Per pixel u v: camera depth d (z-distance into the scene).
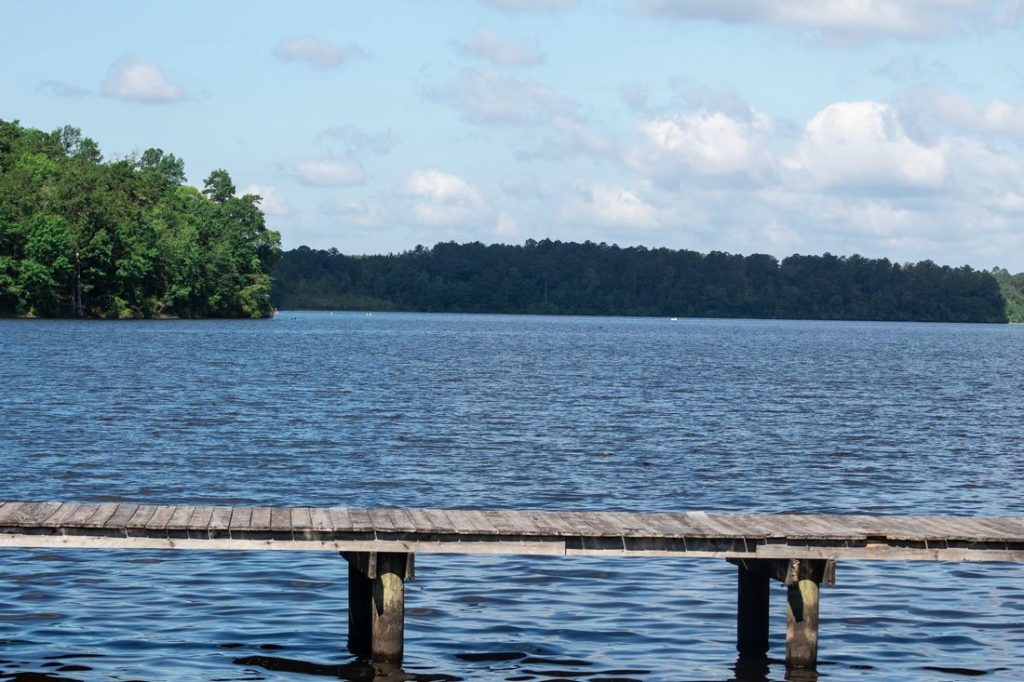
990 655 17.12
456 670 16.12
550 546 16.98
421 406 52.94
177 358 85.69
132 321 161.00
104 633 17.31
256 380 66.75
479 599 19.42
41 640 16.94
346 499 28.81
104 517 17.16
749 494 30.58
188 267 175.62
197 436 40.00
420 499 28.98
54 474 31.42
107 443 37.66
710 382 73.50
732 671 16.33
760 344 147.75
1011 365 105.62
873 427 47.88
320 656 16.61
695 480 32.72
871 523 18.23
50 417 44.69
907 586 20.62
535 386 66.75
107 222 163.00
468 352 108.56
